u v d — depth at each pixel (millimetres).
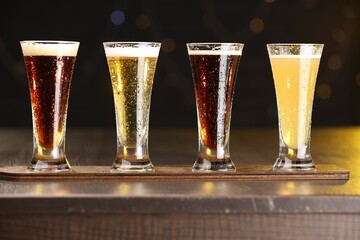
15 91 3080
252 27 3133
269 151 1477
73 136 1905
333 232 892
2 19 3049
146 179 1029
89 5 3074
